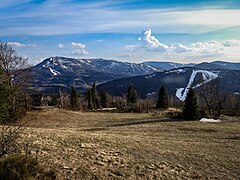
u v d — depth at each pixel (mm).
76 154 18031
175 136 35875
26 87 50406
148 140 27422
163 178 15141
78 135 26000
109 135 29578
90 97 98312
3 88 13273
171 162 18578
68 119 55969
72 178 13484
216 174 16812
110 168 15836
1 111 13227
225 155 22344
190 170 17156
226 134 39688
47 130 29281
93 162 16609
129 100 110688
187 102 59406
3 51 46469
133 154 19859
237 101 107000
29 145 18594
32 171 10953
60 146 19859
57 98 98312
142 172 15773
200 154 21828
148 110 83125
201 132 41188
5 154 12406
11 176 10031
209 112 72188
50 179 11227
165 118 60438
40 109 62000
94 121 55719
